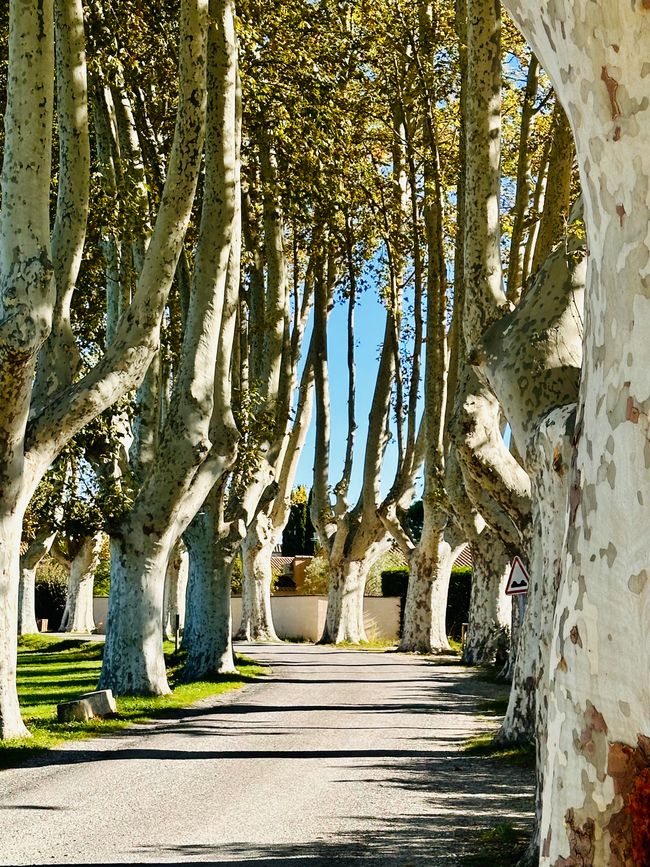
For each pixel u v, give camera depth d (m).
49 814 9.48
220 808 9.72
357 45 23.95
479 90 12.94
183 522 21.48
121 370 15.48
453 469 32.25
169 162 16.22
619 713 2.78
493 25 12.97
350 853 7.85
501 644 31.44
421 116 32.56
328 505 45.78
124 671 19.81
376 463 43.03
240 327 29.16
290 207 22.98
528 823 8.91
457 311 26.81
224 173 19.95
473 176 12.95
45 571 66.44
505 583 32.03
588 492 2.93
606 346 2.89
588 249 3.11
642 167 2.73
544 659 5.11
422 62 28.84
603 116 2.84
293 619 56.19
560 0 2.93
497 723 16.50
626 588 2.75
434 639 39.28
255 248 28.05
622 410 2.79
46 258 13.66
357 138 28.70
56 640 44.22
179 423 19.98
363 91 29.64
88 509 19.95
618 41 2.74
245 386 31.42
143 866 7.43
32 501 22.56
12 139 13.64
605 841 2.83
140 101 22.56
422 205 35.09
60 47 15.98
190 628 25.28
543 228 19.50
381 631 54.75
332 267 41.69
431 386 34.19
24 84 13.61
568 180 19.28
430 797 10.22
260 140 22.55
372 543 44.81
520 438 6.28
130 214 17.75
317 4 23.22
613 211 2.85
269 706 19.09
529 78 24.56
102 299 24.50
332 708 18.80
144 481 21.67
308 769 11.98
